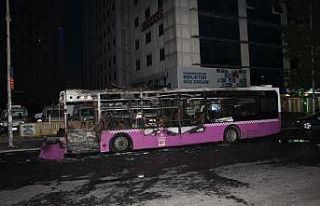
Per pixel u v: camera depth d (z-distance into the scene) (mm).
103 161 13453
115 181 9406
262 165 10977
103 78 73000
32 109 82500
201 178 9359
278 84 46469
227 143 18297
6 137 25734
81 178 10039
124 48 60531
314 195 7270
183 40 39062
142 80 49969
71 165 12695
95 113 16219
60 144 15750
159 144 16844
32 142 22328
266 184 8367
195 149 16219
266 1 46594
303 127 20547
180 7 39250
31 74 108188
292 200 6949
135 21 53844
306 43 31141
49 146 15680
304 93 35969
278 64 46938
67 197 7867
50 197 7941
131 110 16516
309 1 31984
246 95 19234
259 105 19688
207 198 7297
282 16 48062
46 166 12703
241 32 43625
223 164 11477
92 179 9820
